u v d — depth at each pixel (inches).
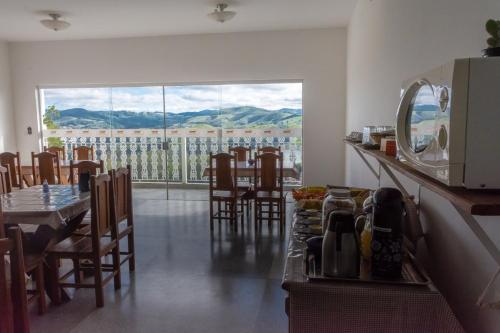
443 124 35.2
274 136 250.8
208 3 177.8
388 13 106.4
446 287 58.5
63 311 101.8
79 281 116.7
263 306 102.7
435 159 37.6
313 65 233.9
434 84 38.5
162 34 241.0
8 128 256.2
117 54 249.1
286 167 188.4
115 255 113.8
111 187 111.2
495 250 38.5
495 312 42.9
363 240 60.6
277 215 199.2
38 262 98.1
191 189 270.7
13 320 60.8
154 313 100.0
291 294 51.6
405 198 68.4
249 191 190.1
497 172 32.8
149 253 144.6
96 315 99.5
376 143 78.4
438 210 61.9
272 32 234.8
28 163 263.1
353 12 192.7
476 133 32.9
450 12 58.9
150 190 269.9
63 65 253.9
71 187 139.8
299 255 63.9
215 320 96.0
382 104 115.0
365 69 151.0
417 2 77.5
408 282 52.1
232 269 128.0
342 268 54.1
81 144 269.1
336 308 50.1
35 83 257.4
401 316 48.6
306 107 238.5
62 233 117.0
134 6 180.4
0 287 51.4
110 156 270.1
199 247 150.3
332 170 241.3
